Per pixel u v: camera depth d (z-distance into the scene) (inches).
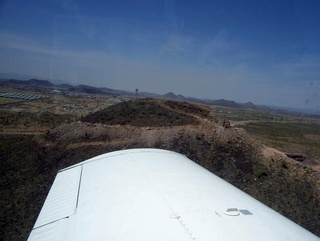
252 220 306.5
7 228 761.0
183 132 1387.8
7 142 1489.9
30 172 1124.5
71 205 377.1
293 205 958.4
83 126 1450.5
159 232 268.8
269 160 1230.9
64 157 1248.2
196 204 331.9
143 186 390.0
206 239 257.4
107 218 309.3
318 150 2237.9
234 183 1109.7
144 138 1357.0
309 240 287.7
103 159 591.5
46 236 308.8
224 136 1375.5
